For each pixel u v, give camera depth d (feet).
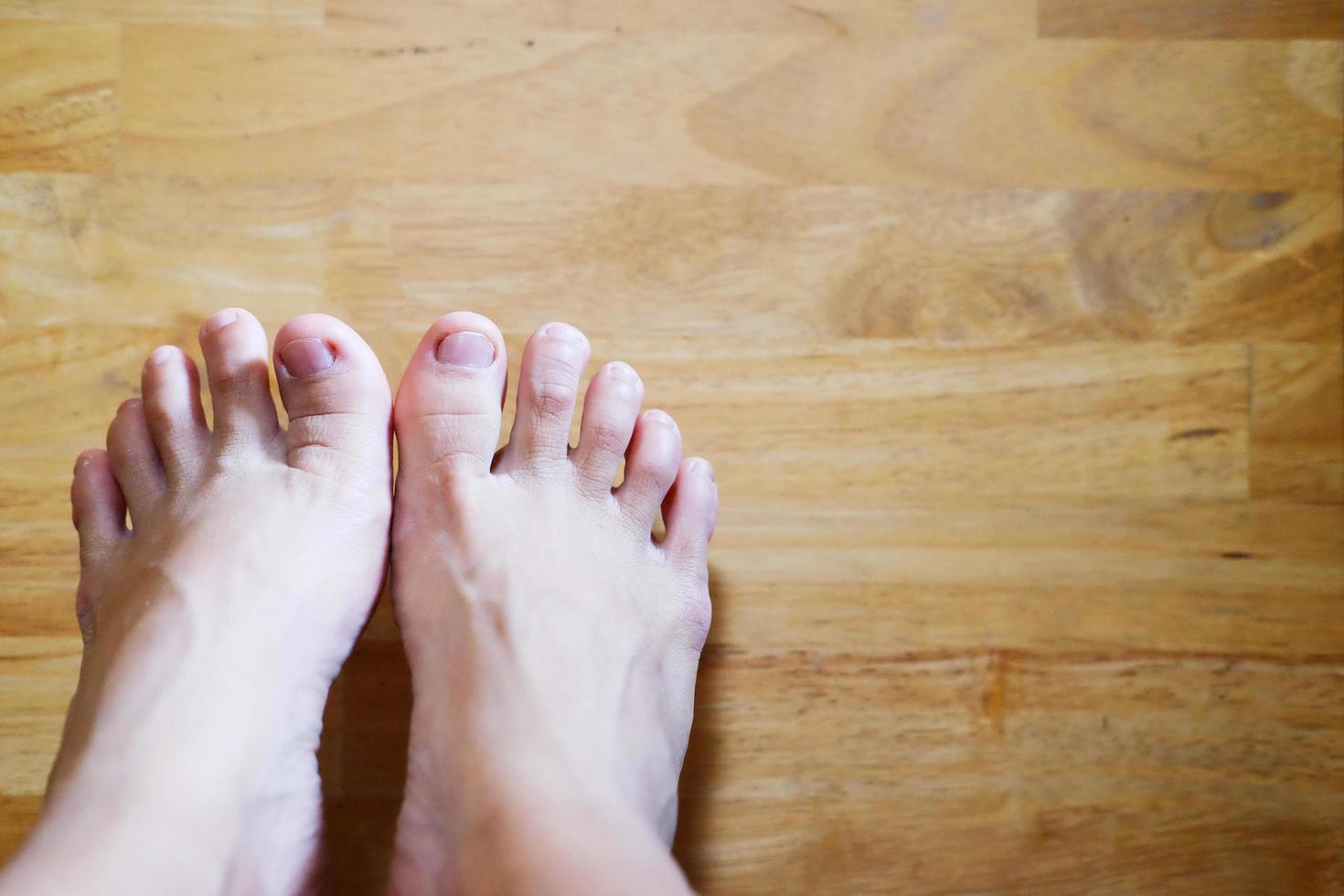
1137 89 1.87
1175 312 1.86
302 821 1.67
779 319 1.85
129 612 1.70
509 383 1.85
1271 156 1.86
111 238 1.83
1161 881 1.82
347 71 1.84
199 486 1.74
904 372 1.85
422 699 1.70
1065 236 1.86
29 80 1.84
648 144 1.85
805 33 1.86
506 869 1.56
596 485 1.78
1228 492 1.85
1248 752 1.83
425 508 1.76
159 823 1.57
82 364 1.82
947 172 1.86
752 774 1.82
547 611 1.70
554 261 1.84
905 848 1.82
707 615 1.79
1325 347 1.85
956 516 1.84
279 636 1.68
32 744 1.80
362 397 1.76
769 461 1.84
